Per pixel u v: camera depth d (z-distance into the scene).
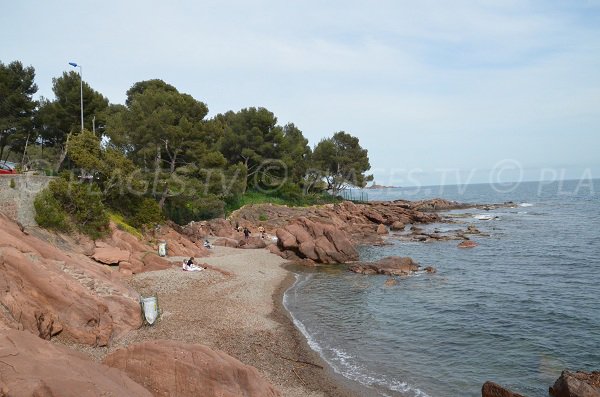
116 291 22.80
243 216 73.19
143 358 12.66
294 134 111.12
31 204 29.77
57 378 9.58
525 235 66.44
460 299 32.69
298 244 50.75
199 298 29.11
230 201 77.94
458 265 46.47
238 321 25.23
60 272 20.91
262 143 86.88
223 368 12.32
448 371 20.25
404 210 95.25
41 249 22.66
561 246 55.56
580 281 37.34
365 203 109.56
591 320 27.03
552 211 104.31
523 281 38.12
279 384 18.23
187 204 60.91
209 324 24.08
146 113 52.25
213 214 69.69
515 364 20.95
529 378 19.44
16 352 10.37
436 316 28.66
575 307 29.84
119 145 50.34
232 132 85.25
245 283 35.50
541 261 46.84
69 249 30.67
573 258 47.69
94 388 9.71
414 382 19.11
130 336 20.86
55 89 56.84
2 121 52.50
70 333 18.58
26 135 55.50
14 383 9.06
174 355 12.55
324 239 50.22
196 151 53.31
